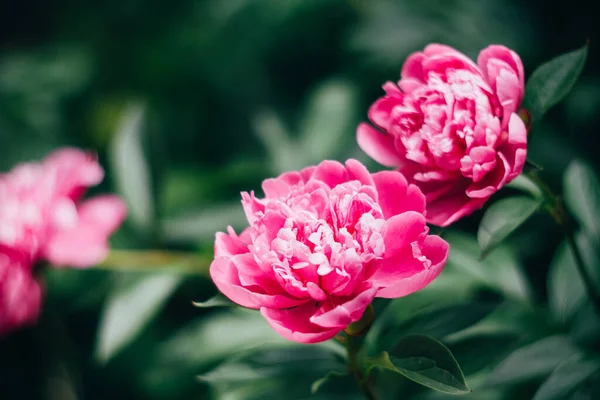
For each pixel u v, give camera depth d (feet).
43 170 2.80
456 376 2.05
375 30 3.62
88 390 3.53
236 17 4.65
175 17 4.98
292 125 4.27
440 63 2.24
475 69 2.21
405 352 2.12
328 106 3.36
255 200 2.12
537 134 3.11
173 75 4.71
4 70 4.80
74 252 2.72
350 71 3.72
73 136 4.68
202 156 4.46
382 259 2.08
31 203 2.68
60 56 4.95
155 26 4.99
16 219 2.66
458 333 2.31
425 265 2.04
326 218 2.09
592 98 3.17
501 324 2.48
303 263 2.04
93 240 2.74
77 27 5.16
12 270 2.66
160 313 3.39
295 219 2.07
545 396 2.30
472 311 2.27
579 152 3.09
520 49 3.44
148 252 2.92
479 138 2.18
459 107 2.20
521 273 2.63
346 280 2.05
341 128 3.33
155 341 3.41
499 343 2.28
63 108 4.76
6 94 4.68
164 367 3.00
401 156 2.30
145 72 4.76
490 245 2.16
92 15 5.16
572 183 2.46
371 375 2.25
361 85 3.61
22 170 2.79
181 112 4.59
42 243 2.71
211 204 3.16
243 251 2.14
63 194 2.75
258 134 3.36
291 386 2.37
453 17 3.54
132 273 2.80
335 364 2.38
